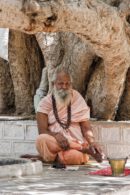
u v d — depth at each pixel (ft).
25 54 38.55
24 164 25.31
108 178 24.52
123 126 33.22
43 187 21.91
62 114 30.48
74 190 21.09
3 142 36.14
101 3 27.48
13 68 38.60
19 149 35.58
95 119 34.83
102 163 30.66
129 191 22.26
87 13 25.93
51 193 20.49
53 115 30.48
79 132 30.48
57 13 24.22
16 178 24.58
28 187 21.99
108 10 27.45
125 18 30.89
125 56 30.89
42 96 36.40
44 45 35.32
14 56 38.29
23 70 38.55
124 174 25.43
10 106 40.65
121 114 36.32
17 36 37.86
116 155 33.32
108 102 34.27
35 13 23.50
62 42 34.99
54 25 24.63
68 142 29.17
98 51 29.91
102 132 33.73
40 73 39.24
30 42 38.63
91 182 23.22
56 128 30.32
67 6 24.73
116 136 33.40
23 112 38.96
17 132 35.65
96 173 26.03
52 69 35.12
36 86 39.09
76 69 34.58
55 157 29.48
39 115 30.73
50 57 35.17
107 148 33.58
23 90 38.83
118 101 35.04
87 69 34.68
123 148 33.19
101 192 20.63
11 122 35.83
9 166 24.59
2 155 36.01
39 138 29.55
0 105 40.42
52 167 28.68
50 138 29.37
